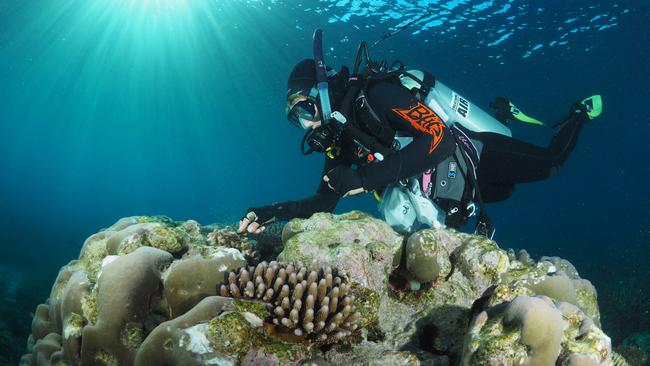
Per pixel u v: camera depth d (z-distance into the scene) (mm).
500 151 3477
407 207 2943
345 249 2277
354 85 2912
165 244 2498
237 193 93500
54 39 26578
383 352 2105
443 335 2303
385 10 16969
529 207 53969
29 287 15102
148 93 37031
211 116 41000
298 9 17891
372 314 2197
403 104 2730
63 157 100500
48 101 47688
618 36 17062
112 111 48500
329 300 1985
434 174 2939
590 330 1645
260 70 25031
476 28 17359
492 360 1510
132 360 2018
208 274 2180
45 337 2732
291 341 1957
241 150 58875
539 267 2521
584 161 38750
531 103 23625
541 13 16047
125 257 2168
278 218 3037
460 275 2480
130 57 28469
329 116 2812
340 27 18594
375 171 2523
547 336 1475
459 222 3129
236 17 19812
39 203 78188
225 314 1870
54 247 30375
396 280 2537
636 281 11570
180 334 1785
